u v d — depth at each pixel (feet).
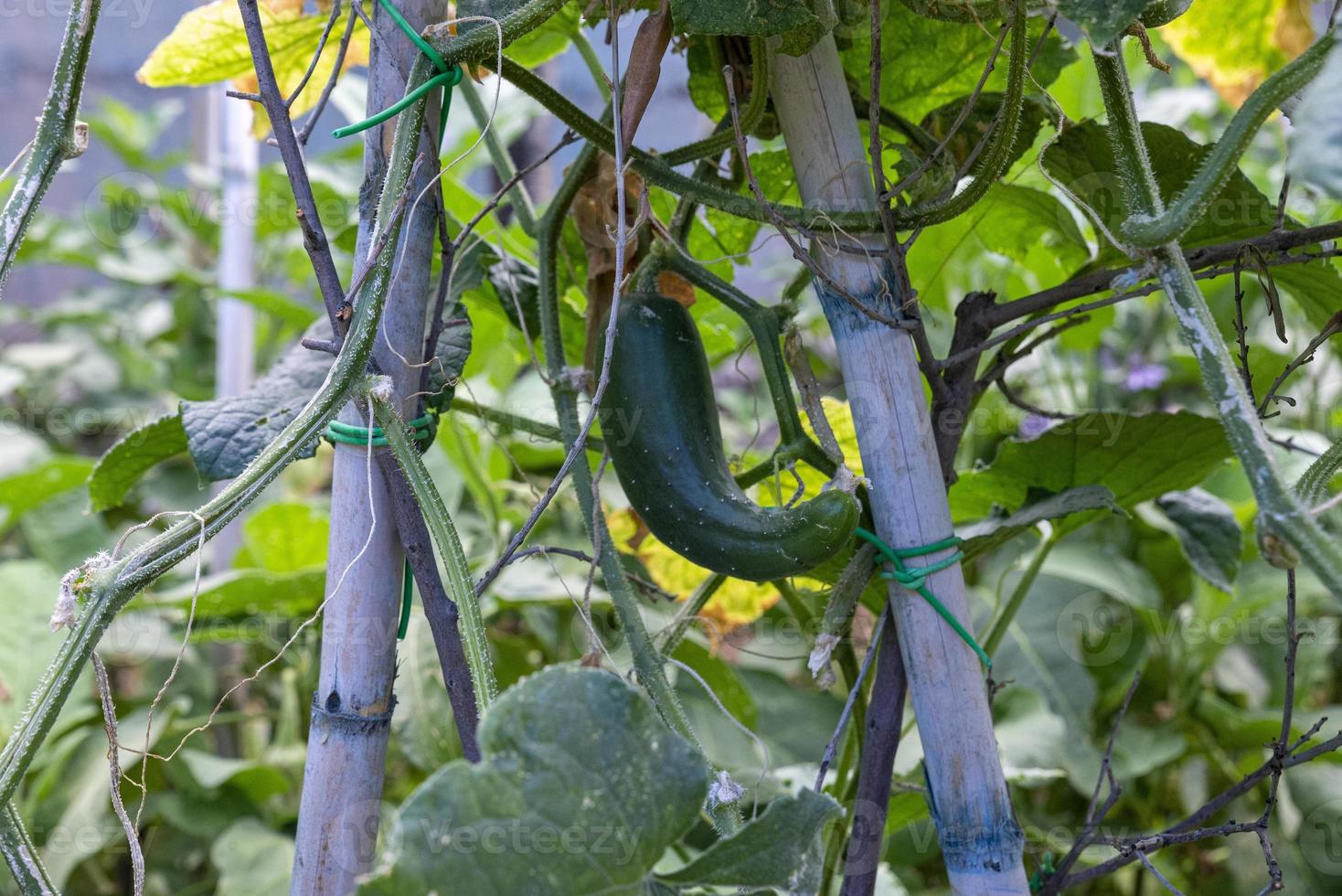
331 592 2.79
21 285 14.64
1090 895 6.28
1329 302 3.88
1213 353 2.35
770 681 6.45
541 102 2.99
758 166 4.19
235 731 7.21
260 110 4.79
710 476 3.02
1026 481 4.24
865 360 3.03
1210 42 4.86
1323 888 5.92
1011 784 5.43
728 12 2.65
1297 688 6.97
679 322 3.19
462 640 2.74
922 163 3.17
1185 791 6.58
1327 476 2.54
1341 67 1.94
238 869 5.84
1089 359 7.93
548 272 3.62
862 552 3.08
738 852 2.38
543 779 2.21
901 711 3.27
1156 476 4.16
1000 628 4.57
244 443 3.67
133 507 9.36
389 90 2.79
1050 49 4.05
